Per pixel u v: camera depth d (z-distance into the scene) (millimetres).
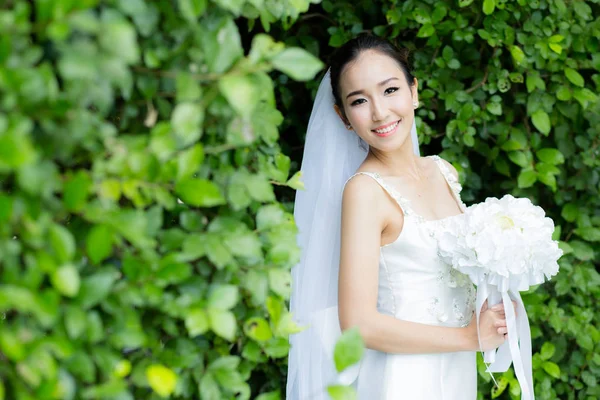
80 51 906
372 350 2043
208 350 1297
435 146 3031
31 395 945
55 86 918
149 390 1193
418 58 2820
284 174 1450
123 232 991
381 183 2008
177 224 1325
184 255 1109
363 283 1925
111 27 907
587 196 2969
